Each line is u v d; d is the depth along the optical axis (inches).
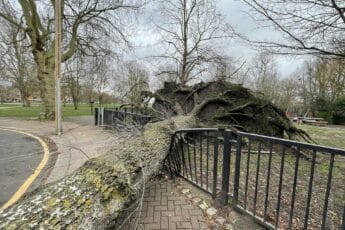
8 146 255.4
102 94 1022.4
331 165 73.1
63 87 941.2
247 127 291.4
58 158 205.2
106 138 283.3
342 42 150.8
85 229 56.1
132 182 83.3
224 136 112.1
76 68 876.0
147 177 102.6
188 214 107.8
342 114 885.2
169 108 334.6
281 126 291.3
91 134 335.9
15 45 569.9
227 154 111.7
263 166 193.5
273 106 298.4
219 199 119.6
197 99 322.0
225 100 296.2
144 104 367.6
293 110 1136.8
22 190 133.7
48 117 511.8
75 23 499.5
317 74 946.1
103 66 566.9
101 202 65.6
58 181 73.2
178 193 130.6
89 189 67.5
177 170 156.9
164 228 96.2
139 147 115.9
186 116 279.7
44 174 161.6
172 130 163.8
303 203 120.9
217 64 557.0
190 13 577.0
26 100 1187.9
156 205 116.3
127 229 93.9
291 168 192.4
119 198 72.0
